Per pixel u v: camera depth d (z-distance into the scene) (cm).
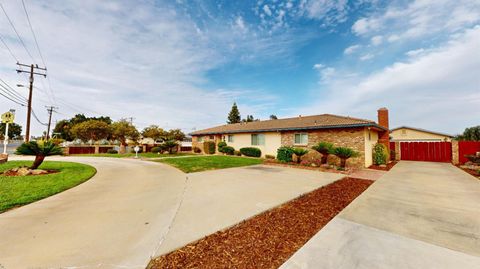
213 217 393
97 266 232
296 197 543
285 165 1254
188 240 298
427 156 1584
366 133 1242
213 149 2352
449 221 381
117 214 416
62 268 228
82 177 829
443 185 709
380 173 985
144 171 1033
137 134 2958
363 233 328
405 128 2795
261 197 538
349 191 625
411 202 507
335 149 1146
